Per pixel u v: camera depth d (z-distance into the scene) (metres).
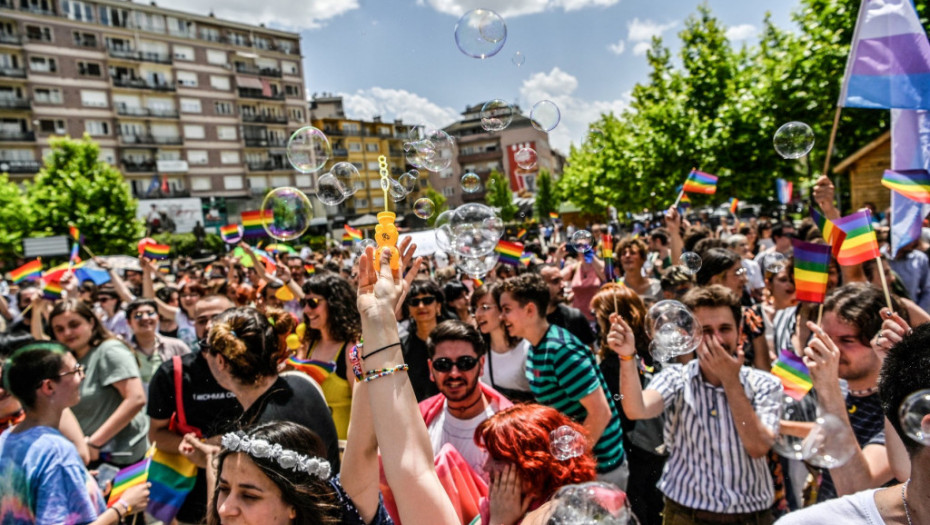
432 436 2.19
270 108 47.34
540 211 52.16
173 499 2.43
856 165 11.03
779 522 1.17
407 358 3.28
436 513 1.14
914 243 4.20
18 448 1.94
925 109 2.71
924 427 0.98
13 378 2.04
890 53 2.82
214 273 8.45
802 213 14.96
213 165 43.62
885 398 1.09
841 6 10.30
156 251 6.52
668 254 6.46
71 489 1.95
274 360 2.12
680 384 2.20
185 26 42.50
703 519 2.05
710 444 2.06
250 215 5.41
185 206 41.31
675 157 15.55
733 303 2.13
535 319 2.53
